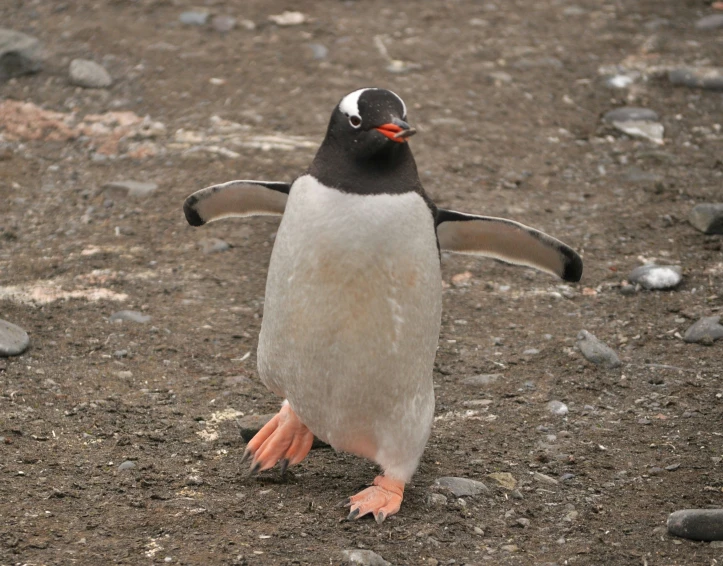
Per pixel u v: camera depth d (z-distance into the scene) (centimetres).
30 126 1700
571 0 2394
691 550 736
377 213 706
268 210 869
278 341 760
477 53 2086
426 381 777
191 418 952
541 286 1285
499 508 801
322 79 1938
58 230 1384
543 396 1016
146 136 1691
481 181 1579
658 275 1262
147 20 2166
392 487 792
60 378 1011
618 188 1575
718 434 927
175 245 1360
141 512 770
